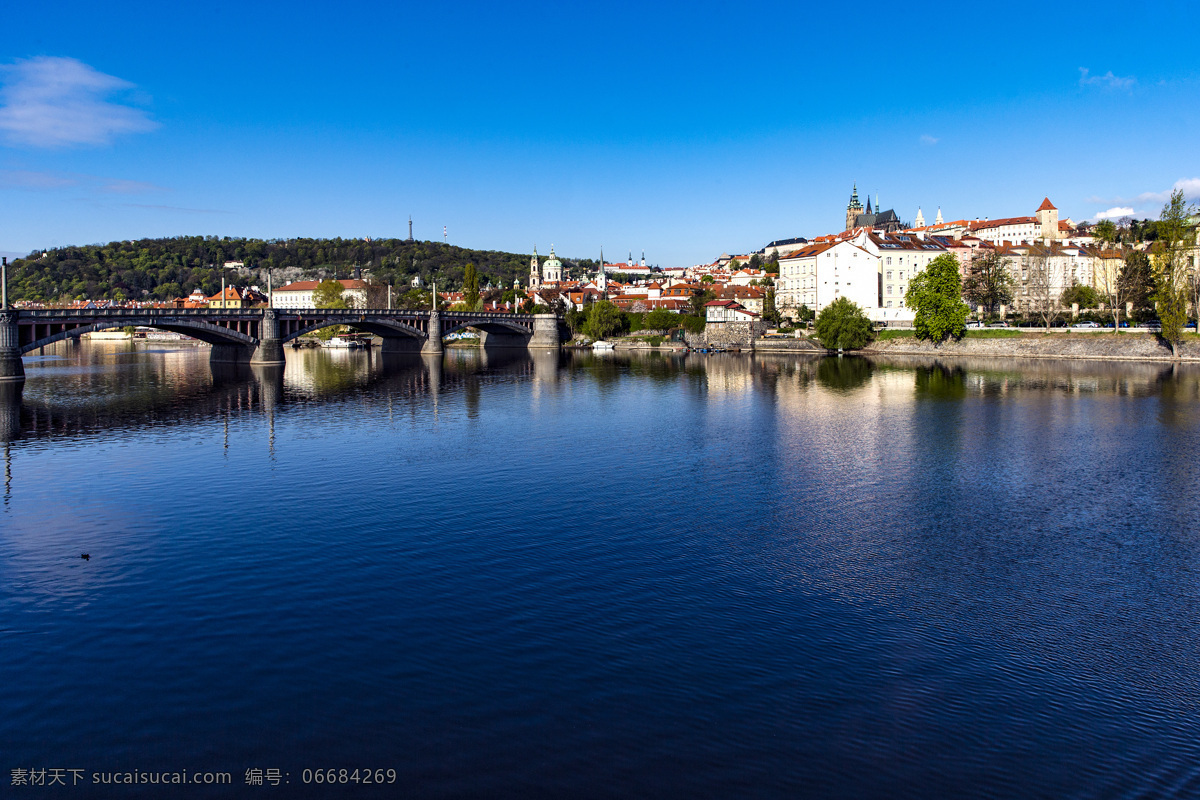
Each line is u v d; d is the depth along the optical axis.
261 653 27.72
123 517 44.44
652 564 36.81
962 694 25.31
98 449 65.12
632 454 63.38
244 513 45.25
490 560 37.22
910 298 185.38
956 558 38.22
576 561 37.16
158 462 59.81
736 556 38.09
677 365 166.62
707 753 22.11
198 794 20.50
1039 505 47.88
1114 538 41.53
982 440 69.25
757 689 25.42
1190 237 145.50
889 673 26.56
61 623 30.12
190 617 30.66
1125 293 171.12
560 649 28.02
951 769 21.55
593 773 21.27
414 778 21.08
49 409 91.12
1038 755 22.23
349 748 22.33
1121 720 24.00
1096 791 20.77
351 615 30.83
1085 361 153.38
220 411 89.88
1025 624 30.61
